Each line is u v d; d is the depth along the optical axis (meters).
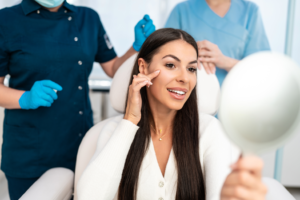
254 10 1.36
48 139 1.09
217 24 1.36
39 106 1.07
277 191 0.80
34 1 1.07
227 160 0.79
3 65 1.05
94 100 2.28
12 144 1.09
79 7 1.22
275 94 0.34
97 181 0.71
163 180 0.80
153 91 0.78
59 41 1.09
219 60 1.22
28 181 1.11
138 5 2.28
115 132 0.76
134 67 0.87
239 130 0.35
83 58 1.14
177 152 0.81
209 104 0.93
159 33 0.79
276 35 1.72
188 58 0.75
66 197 0.87
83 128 1.17
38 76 1.08
